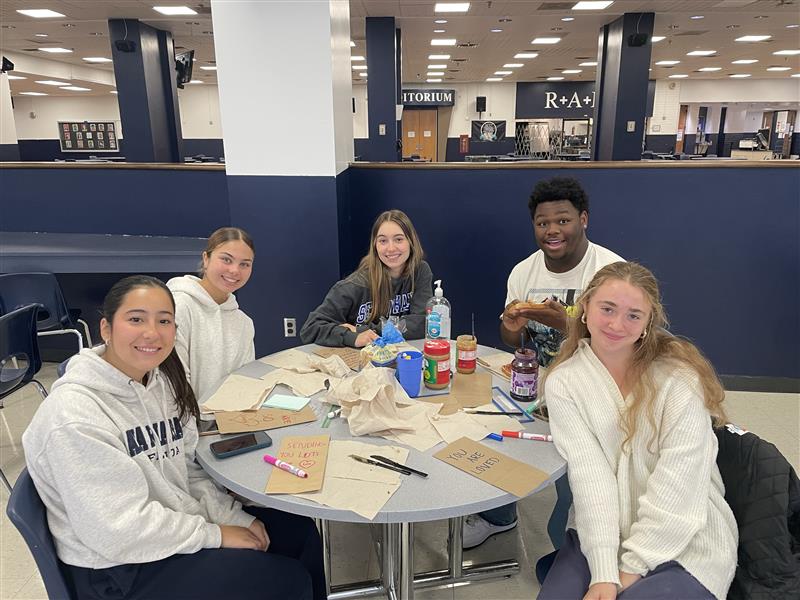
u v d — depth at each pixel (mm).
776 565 1125
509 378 1770
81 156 16844
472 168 3422
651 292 1289
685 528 1144
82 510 1080
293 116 3043
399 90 9125
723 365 3418
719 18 7961
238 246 1868
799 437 2795
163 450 1300
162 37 8555
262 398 1623
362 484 1181
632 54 7977
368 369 1496
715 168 3156
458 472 1235
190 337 1838
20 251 3316
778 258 3225
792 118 17156
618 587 1133
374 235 2256
